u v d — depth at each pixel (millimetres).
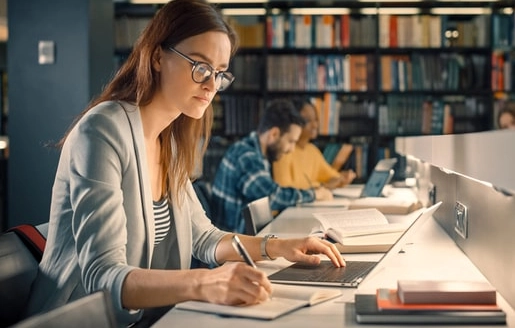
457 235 2389
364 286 1752
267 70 6703
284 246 2033
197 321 1396
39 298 1804
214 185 4469
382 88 6684
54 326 1039
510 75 6652
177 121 2074
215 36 1835
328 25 6680
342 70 6672
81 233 1675
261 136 4895
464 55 6715
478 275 1900
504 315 1342
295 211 3889
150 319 1927
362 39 6684
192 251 2213
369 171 6746
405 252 2252
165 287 1531
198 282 1516
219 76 1875
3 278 1731
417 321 1353
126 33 6688
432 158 2426
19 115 5215
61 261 1801
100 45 5367
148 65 1866
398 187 5113
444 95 6797
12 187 5215
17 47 5203
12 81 5207
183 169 2084
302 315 1441
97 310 1149
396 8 6656
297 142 5531
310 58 6688
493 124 6707
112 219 1689
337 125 6738
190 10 1836
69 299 1793
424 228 2795
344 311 1476
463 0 6566
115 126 1784
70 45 5164
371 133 6746
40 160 5191
